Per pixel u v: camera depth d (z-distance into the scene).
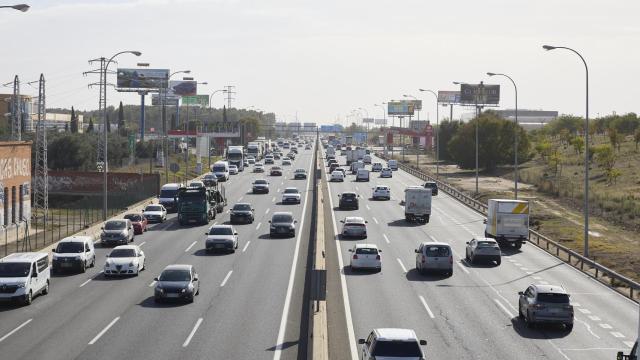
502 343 28.92
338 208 82.69
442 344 28.48
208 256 50.38
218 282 40.91
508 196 98.62
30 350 26.78
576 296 39.41
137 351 26.69
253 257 49.91
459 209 84.75
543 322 31.22
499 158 145.62
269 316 32.62
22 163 66.56
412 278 43.09
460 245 57.38
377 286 40.28
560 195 98.19
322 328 27.77
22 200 66.62
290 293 37.88
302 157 193.12
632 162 120.00
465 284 41.59
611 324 32.84
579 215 81.06
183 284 35.44
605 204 85.62
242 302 35.62
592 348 28.48
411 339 21.84
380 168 148.38
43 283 37.56
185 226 68.25
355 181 119.56
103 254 51.94
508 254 54.31
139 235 61.97
